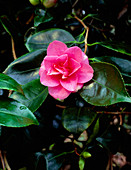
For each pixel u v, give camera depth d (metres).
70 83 0.37
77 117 0.46
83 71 0.37
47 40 0.44
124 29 0.60
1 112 0.33
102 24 0.58
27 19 0.60
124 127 0.65
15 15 0.58
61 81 0.37
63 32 0.44
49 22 0.50
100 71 0.39
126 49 0.43
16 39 0.55
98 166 0.54
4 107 0.34
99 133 0.54
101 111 0.57
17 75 0.41
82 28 0.55
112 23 0.56
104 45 0.43
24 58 0.41
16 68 0.41
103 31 0.58
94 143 0.52
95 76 0.39
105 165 0.54
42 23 0.49
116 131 0.54
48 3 0.47
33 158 0.53
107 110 0.59
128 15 0.60
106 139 0.52
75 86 0.37
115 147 0.53
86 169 0.54
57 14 0.49
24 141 0.56
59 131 0.58
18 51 0.57
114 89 0.37
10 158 0.56
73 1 0.59
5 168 0.52
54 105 0.53
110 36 0.60
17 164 0.56
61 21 0.53
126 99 0.36
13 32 0.55
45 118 0.54
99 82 0.39
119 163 0.72
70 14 0.50
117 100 0.37
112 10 0.57
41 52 0.42
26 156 0.56
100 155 0.54
